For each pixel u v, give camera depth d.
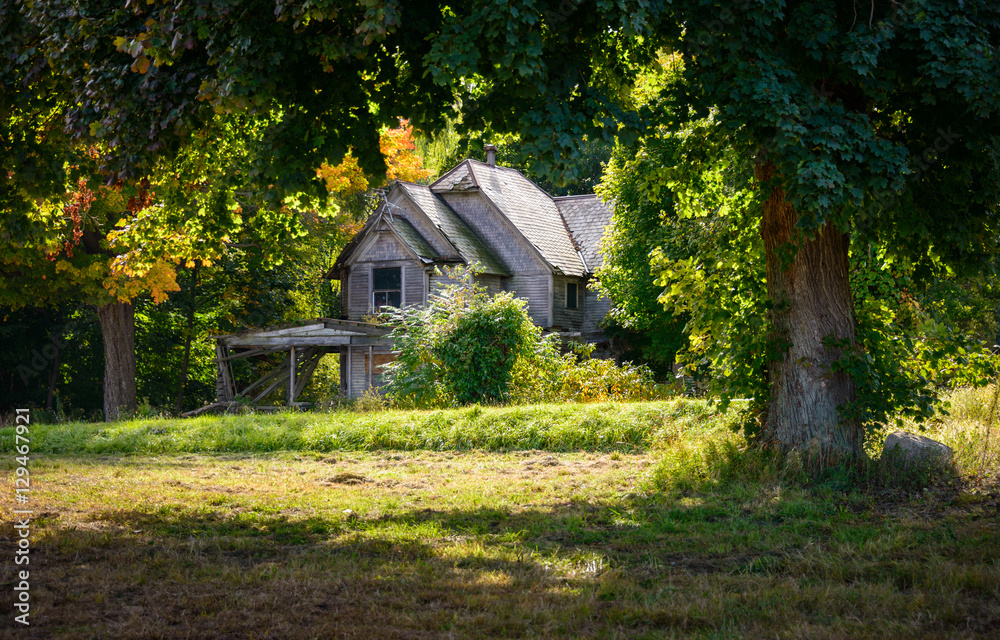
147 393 36.16
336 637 4.71
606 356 34.94
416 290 32.50
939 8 8.54
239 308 36.72
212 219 13.16
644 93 11.16
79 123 9.06
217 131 11.78
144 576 6.04
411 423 15.73
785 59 8.92
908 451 9.48
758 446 10.62
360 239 33.47
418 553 6.90
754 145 8.96
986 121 8.91
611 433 14.34
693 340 11.70
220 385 30.56
